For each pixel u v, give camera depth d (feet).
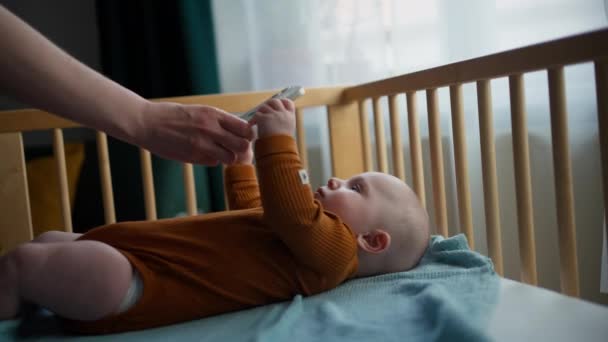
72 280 2.60
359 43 5.57
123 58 6.33
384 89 4.31
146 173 4.48
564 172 2.86
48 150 6.32
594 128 4.41
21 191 4.32
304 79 5.94
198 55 5.98
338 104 4.93
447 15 4.99
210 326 2.75
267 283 2.97
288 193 2.85
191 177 4.56
